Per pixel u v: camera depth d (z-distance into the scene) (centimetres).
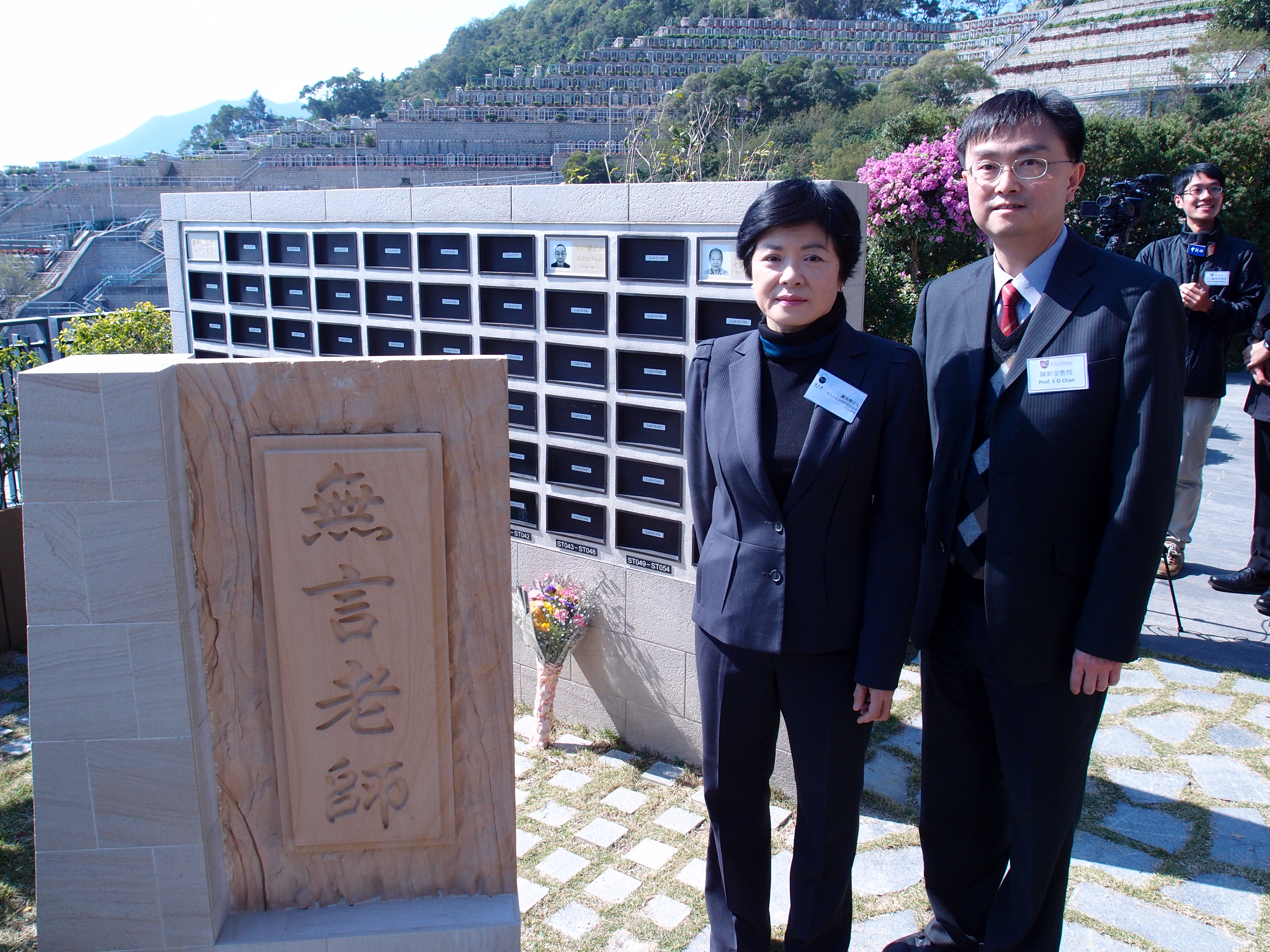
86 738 146
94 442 137
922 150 546
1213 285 386
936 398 188
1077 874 231
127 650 143
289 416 146
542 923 217
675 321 274
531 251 304
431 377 146
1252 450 651
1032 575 167
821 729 178
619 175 420
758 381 178
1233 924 213
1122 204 370
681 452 279
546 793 278
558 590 307
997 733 179
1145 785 270
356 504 147
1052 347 165
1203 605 398
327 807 156
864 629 173
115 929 152
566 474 311
